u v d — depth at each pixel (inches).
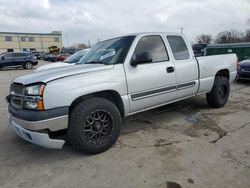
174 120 187.8
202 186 100.3
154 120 189.3
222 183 101.8
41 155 135.6
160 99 162.6
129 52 146.5
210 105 217.6
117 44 157.3
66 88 118.9
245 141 143.5
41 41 3257.9
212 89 208.5
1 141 156.9
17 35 3058.6
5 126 186.7
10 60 817.5
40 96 114.4
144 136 156.8
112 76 135.2
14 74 666.2
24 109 121.0
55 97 116.0
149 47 158.2
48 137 117.9
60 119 117.8
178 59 173.9
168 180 105.7
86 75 127.1
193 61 183.6
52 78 118.4
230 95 280.7
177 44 178.1
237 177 105.7
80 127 123.9
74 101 126.6
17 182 109.3
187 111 211.2
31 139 121.0
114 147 141.2
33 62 875.4
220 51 597.3
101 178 109.7
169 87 165.8
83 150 130.4
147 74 150.8
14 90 131.7
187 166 116.6
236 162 118.6
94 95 134.9
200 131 162.4
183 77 174.9
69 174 114.4
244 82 383.6
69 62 311.0
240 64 369.7
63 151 139.3
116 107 139.0
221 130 162.9
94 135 130.9
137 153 132.6
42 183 107.9
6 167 123.3
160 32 169.2
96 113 130.0
